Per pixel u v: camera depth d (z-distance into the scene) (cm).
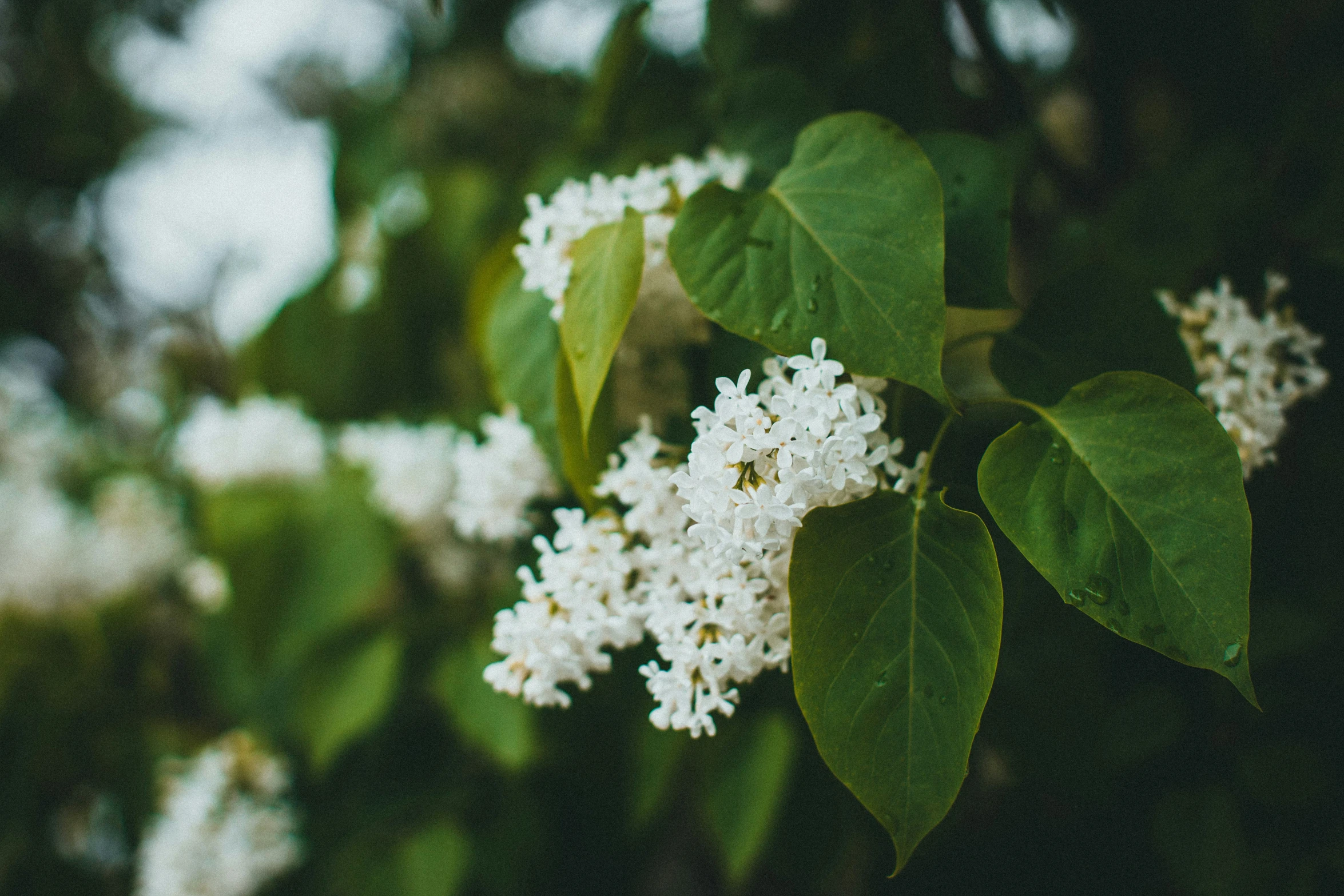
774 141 48
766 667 38
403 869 68
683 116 74
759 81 49
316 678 68
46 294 161
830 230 36
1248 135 56
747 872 68
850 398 34
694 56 78
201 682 94
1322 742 50
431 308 87
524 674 39
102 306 168
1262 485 49
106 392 160
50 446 108
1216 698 51
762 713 56
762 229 37
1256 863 49
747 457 34
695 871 85
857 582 34
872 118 38
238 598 66
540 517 49
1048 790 51
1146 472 34
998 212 41
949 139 42
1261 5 60
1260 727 51
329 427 86
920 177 36
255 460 69
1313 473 49
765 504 34
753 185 47
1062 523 34
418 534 68
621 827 72
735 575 36
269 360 91
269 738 77
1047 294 41
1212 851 50
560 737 69
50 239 162
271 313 91
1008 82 62
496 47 105
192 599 95
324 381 89
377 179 98
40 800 90
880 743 33
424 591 73
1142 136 81
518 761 60
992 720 48
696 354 43
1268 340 41
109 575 90
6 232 156
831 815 60
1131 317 40
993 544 34
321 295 91
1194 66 65
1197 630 33
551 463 44
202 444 70
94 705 92
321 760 65
